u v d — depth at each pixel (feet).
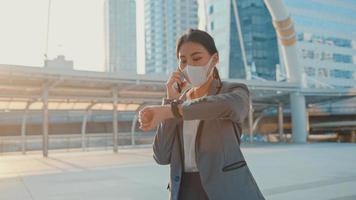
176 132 5.81
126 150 83.46
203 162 5.31
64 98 79.87
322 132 164.04
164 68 460.55
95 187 28.86
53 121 152.05
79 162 53.01
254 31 281.54
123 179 33.30
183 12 471.21
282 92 96.17
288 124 153.69
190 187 5.60
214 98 4.80
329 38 279.08
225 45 291.99
